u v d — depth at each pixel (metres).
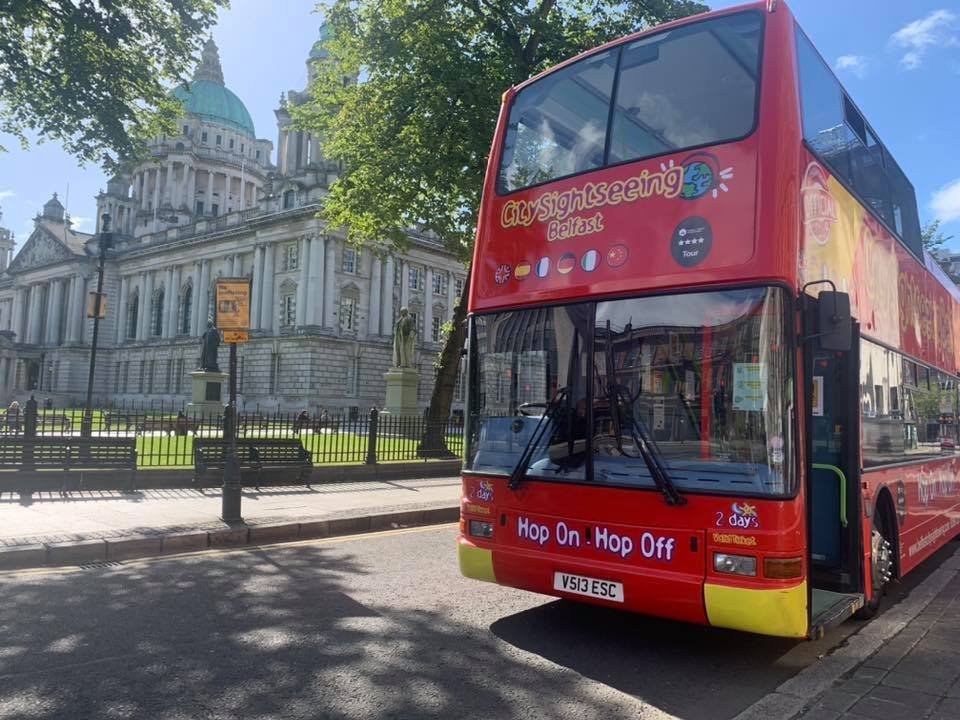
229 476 9.88
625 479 5.01
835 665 5.13
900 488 7.24
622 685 4.71
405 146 20.16
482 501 5.81
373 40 20.05
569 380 5.41
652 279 5.13
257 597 6.58
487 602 6.61
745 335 4.70
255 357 68.31
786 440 4.55
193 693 4.33
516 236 6.04
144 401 84.31
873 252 6.98
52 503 11.02
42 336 99.06
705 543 4.63
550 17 21.02
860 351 6.22
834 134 6.16
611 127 5.67
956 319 11.25
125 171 18.11
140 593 6.62
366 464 16.45
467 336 6.19
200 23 17.41
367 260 69.50
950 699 4.48
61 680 4.48
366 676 4.69
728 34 5.30
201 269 80.00
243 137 108.56
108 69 16.89
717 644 5.61
